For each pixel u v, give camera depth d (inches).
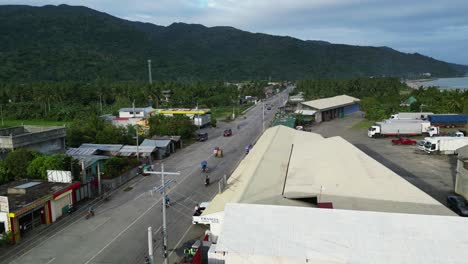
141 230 1112.2
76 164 1526.8
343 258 653.3
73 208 1278.3
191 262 865.5
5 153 1715.1
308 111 3476.9
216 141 2625.5
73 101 4704.7
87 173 1581.0
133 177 1688.0
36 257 956.6
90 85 5792.3
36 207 1125.1
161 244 1013.2
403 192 1008.2
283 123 2891.2
